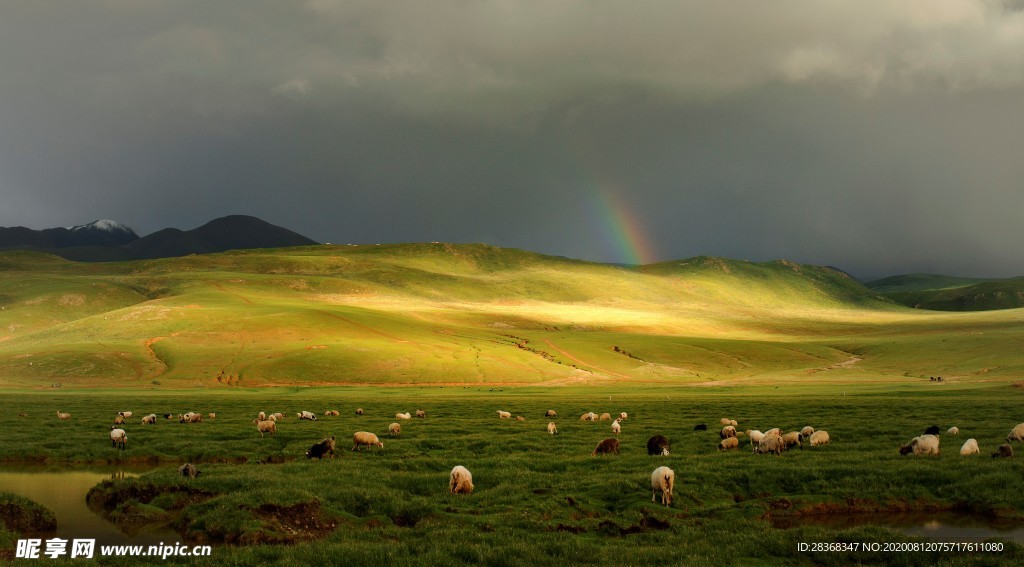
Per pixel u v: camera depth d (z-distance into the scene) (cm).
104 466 3391
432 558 1667
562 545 1778
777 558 1748
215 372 11731
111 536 2081
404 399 7881
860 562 1714
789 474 2561
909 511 2295
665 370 14675
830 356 16925
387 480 2566
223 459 3503
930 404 5794
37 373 11169
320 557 1675
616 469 2780
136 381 11025
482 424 4847
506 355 14362
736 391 9612
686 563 1653
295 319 16538
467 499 2358
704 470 2658
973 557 1681
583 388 10931
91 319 16250
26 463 3472
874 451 3169
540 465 2922
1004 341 15575
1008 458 2798
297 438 4016
